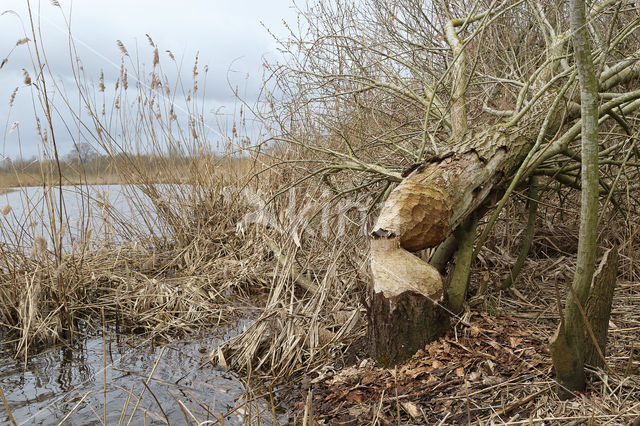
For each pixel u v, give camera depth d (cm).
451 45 369
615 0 324
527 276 353
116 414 240
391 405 217
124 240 510
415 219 256
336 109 480
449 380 224
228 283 411
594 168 185
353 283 345
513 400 202
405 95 399
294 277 371
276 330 303
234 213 519
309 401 189
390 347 248
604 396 194
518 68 383
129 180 514
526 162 266
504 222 407
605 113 290
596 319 205
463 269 279
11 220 423
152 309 375
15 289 367
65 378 283
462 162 271
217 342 327
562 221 417
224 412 238
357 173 395
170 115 539
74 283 392
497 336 253
